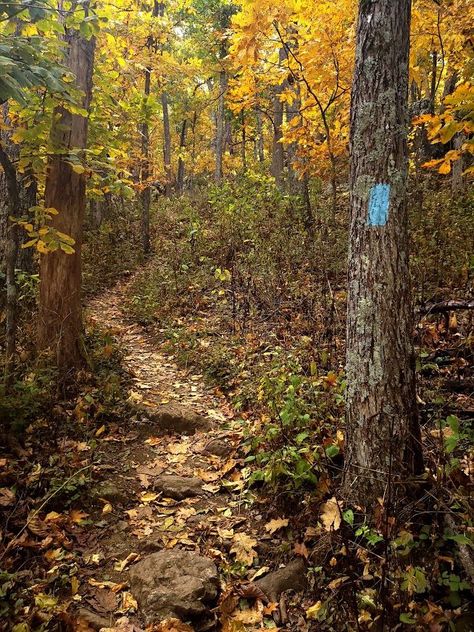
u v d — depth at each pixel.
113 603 2.96
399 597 2.61
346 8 7.00
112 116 7.55
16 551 3.24
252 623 2.82
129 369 6.50
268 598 2.97
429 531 2.84
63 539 3.42
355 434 3.18
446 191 10.34
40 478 3.87
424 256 6.98
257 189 13.38
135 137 10.98
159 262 11.92
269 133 25.59
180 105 23.64
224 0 14.56
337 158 9.34
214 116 29.22
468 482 3.02
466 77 5.34
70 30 5.49
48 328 5.79
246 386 5.49
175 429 5.11
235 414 5.27
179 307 8.78
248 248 10.17
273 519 3.55
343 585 2.68
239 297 8.13
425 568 2.73
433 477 2.99
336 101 8.98
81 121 5.62
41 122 4.65
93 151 5.05
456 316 5.53
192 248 11.11
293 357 5.29
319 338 5.68
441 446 2.98
